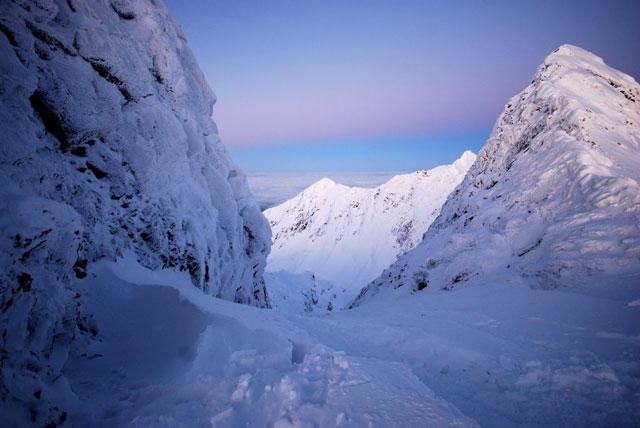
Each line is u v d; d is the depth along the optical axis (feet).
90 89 37.06
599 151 64.54
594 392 18.17
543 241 52.75
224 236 64.85
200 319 28.04
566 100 78.23
